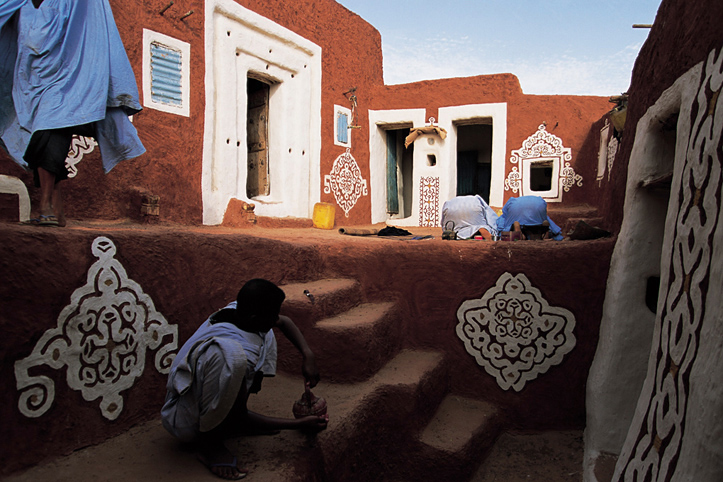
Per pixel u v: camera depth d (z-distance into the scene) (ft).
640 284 10.85
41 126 8.66
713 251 6.26
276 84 25.39
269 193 25.68
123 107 10.11
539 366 13.19
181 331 9.85
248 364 7.67
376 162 34.35
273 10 23.76
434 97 33.37
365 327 11.78
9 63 9.36
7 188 12.82
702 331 6.25
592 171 29.76
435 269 14.28
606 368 11.14
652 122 10.08
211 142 20.52
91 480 6.99
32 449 7.19
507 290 13.47
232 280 11.42
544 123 31.91
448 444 11.27
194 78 19.60
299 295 12.35
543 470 11.80
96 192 15.99
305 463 8.05
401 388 11.44
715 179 6.48
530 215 18.49
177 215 18.97
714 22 7.41
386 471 11.44
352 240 16.03
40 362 7.32
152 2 17.83
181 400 7.42
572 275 12.79
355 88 30.07
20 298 7.07
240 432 8.66
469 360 13.94
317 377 8.81
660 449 6.90
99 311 8.22
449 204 20.92
